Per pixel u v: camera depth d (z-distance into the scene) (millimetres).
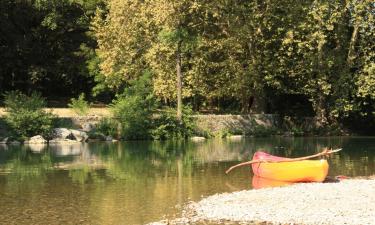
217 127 48938
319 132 52406
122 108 45031
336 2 50000
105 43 49469
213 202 17625
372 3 50531
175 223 14992
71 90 64375
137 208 17031
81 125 44844
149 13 46375
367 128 54625
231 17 48688
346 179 22719
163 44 46094
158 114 45906
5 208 17156
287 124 53250
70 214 16281
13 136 41594
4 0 55656
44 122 42469
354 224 14617
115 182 22328
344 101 50188
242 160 30109
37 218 15773
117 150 36344
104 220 15484
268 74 50156
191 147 38531
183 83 49219
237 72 49531
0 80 58438
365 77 49688
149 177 23734
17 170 26047
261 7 49594
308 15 49656
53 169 26422
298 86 52250
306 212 15875
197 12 47188
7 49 57656
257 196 18484
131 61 48469
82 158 31359
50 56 60688
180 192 19844
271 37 50500
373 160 30375
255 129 50562
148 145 40281
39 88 62031
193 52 48812
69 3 56188
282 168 22359
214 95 50438
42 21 56969
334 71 51375
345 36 52094
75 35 60031
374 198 17797
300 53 50594
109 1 52469
